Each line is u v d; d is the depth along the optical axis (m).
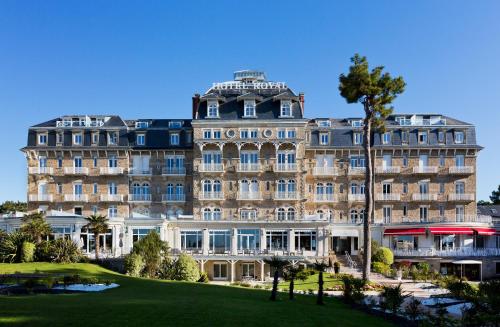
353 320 29.67
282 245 70.88
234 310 28.67
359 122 84.25
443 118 83.75
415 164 80.56
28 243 57.75
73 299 31.38
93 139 82.00
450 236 72.19
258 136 78.50
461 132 80.75
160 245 57.84
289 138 78.12
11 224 70.19
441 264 68.31
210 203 79.06
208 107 79.38
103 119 84.69
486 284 32.69
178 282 48.03
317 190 81.56
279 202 78.56
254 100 79.12
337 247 77.44
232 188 79.06
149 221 70.12
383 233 74.25
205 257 67.94
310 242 70.44
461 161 80.38
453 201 79.44
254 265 69.12
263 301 34.47
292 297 37.38
